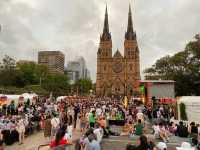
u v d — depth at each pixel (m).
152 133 25.62
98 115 26.55
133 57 165.38
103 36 171.62
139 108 37.09
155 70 82.31
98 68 169.38
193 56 67.88
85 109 34.25
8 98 33.19
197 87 68.06
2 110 28.58
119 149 18.48
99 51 171.00
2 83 108.62
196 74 67.19
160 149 12.16
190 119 29.39
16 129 22.19
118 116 31.89
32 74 122.69
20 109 29.66
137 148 10.36
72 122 28.20
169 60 76.88
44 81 122.25
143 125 26.66
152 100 44.34
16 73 114.50
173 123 25.81
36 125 27.83
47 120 23.19
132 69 164.88
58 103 42.28
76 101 51.50
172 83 47.00
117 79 165.75
